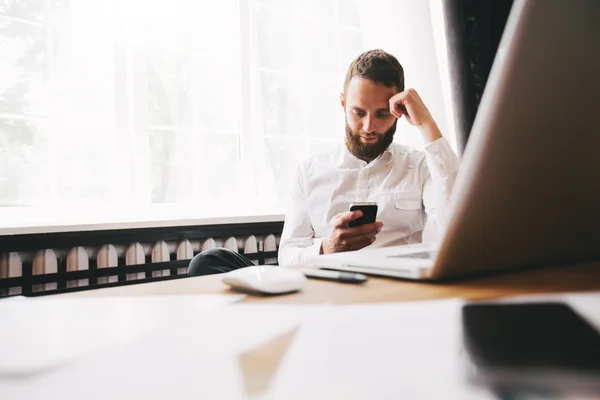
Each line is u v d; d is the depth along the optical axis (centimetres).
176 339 28
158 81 160
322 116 198
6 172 132
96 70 146
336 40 203
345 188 136
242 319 33
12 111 133
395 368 20
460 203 36
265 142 183
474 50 178
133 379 21
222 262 91
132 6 152
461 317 28
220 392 19
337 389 18
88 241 127
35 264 121
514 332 24
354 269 53
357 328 27
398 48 192
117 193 148
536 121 34
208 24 171
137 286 50
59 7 141
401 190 134
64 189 140
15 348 27
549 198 39
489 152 33
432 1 210
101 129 146
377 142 132
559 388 17
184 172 164
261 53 184
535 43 31
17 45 135
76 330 31
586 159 38
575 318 27
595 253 53
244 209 174
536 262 48
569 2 31
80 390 20
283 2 190
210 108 171
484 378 18
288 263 126
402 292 40
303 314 33
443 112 188
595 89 35
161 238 140
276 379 20
